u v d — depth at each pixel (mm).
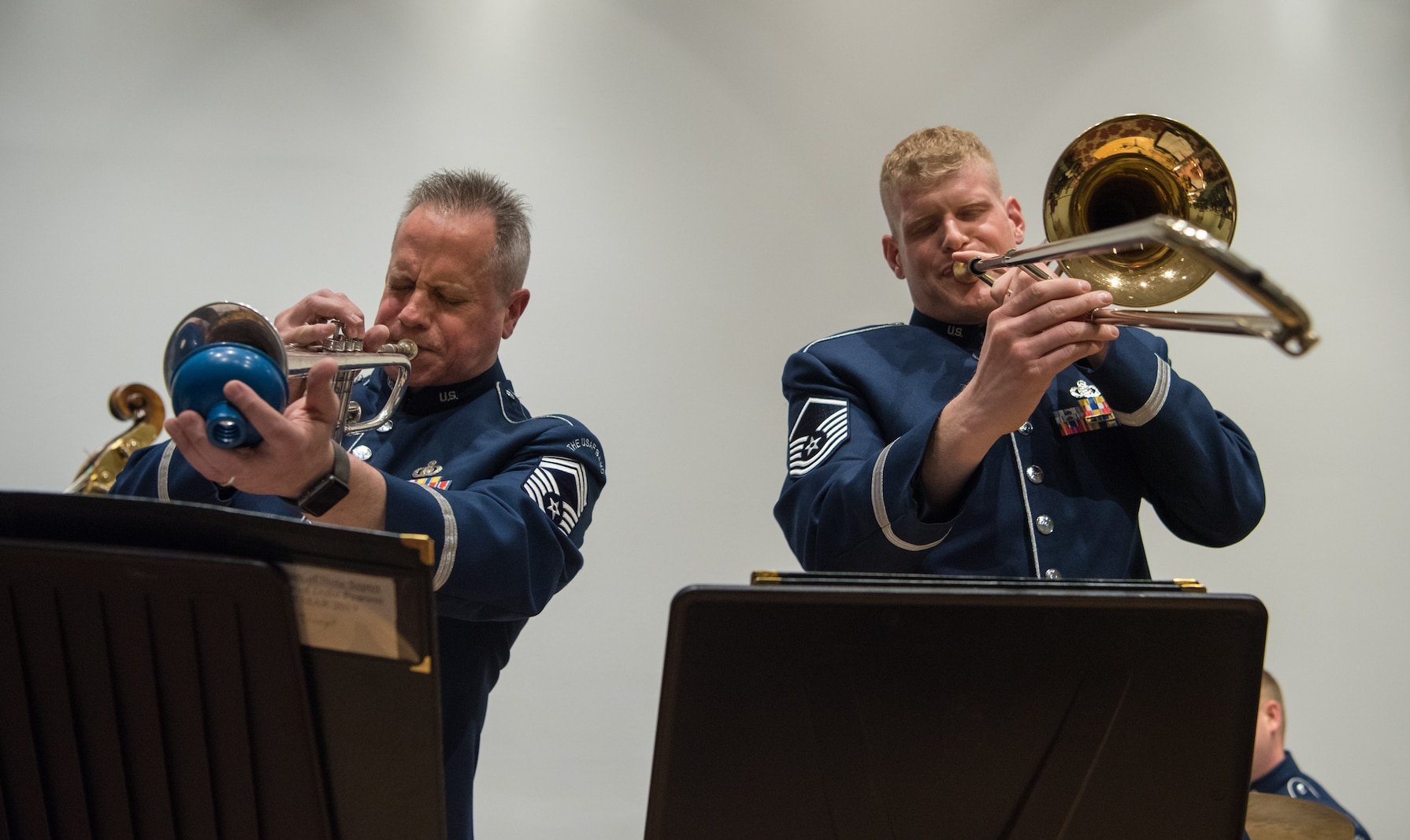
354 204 3332
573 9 3408
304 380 1625
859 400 1742
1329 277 3283
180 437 1062
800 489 1619
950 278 1758
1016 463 1613
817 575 929
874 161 3367
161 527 869
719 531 3227
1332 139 3326
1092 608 885
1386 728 3141
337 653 864
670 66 3393
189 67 3367
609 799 3088
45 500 875
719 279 3324
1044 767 907
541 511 1556
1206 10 3367
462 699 1562
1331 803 2625
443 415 1798
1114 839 925
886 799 903
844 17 3408
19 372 3242
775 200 3355
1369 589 3184
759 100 3385
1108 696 902
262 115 3355
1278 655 3172
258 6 3391
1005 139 3355
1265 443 3234
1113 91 3354
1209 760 918
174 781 908
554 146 3357
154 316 3275
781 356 3309
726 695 874
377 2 3398
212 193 3324
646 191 3348
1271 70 3350
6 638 894
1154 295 1428
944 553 1556
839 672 878
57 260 3287
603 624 3156
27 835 935
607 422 3248
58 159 3320
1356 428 3232
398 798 900
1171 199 1466
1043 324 1351
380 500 1337
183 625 869
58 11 3369
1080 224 1503
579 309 3291
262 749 893
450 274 1760
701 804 889
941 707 892
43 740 913
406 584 828
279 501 1625
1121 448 1670
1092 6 3381
